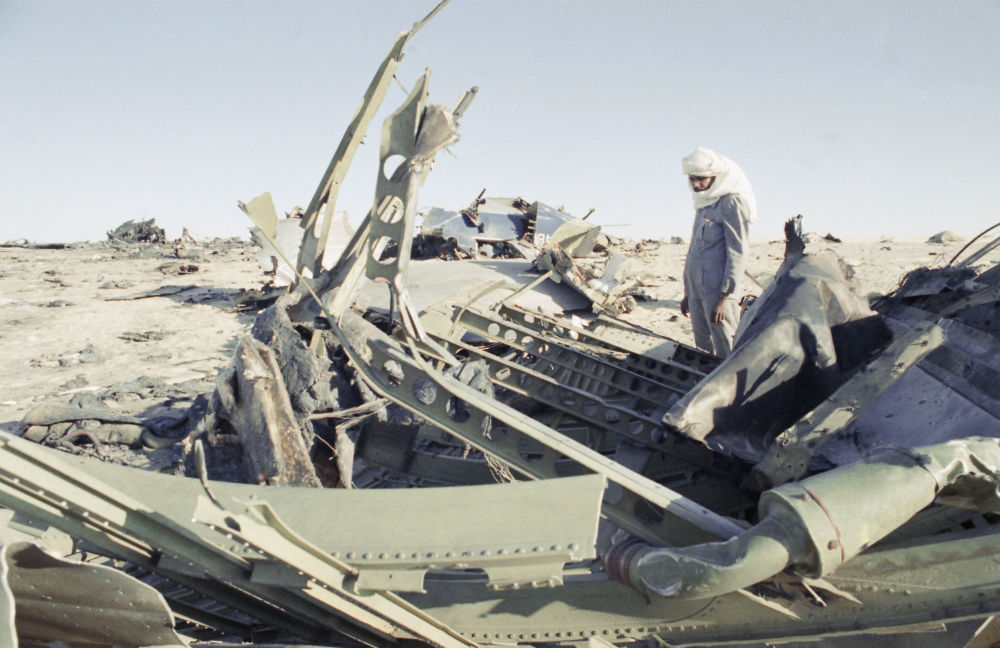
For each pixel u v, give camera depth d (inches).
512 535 103.3
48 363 390.6
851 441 151.7
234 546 111.2
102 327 495.2
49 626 103.8
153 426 253.8
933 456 101.3
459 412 141.6
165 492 124.4
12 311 557.0
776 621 108.9
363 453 189.8
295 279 185.5
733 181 249.1
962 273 197.3
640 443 176.1
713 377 142.5
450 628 122.5
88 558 159.6
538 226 643.5
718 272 256.7
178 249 1083.3
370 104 163.5
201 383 341.1
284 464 148.9
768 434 144.3
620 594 117.0
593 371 235.8
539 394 196.2
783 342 146.3
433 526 108.6
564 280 434.6
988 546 98.0
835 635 105.8
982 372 140.0
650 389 225.8
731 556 97.4
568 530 101.7
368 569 106.7
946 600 98.7
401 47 157.8
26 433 248.8
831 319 156.5
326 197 173.5
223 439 158.6
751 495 147.5
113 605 95.7
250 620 146.4
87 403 265.1
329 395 167.6
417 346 153.9
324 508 117.3
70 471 102.6
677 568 100.7
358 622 116.1
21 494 105.6
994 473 101.6
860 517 95.7
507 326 246.7
